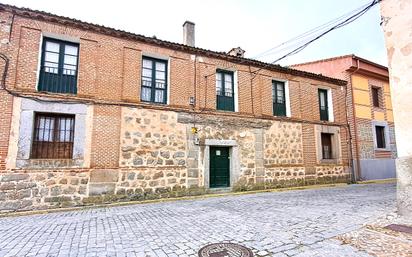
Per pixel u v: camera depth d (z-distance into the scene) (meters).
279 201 8.13
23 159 7.50
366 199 7.99
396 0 5.87
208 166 10.42
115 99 9.00
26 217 6.65
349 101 14.80
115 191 8.57
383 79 16.56
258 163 11.59
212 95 10.98
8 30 7.79
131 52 9.57
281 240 4.09
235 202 8.17
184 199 9.35
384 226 4.71
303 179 12.65
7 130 7.41
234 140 11.14
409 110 5.50
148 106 9.52
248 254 3.53
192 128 10.24
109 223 5.58
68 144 8.29
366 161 14.82
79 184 8.09
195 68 10.78
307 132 13.23
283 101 13.09
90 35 8.92
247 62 11.95
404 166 5.47
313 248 3.72
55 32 8.38
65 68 8.63
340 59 15.28
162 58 10.34
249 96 11.88
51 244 4.12
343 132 14.41
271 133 12.16
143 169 9.12
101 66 8.95
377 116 15.83
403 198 5.45
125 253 3.67
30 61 7.99
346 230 4.56
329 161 13.62
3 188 7.18
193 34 12.50
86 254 3.65
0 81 7.52
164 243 4.08
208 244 3.98
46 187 7.67
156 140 9.51
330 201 7.83
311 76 13.77
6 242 4.27
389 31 5.97
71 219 6.13
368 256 3.38
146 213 6.70
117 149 8.79
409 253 3.42
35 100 7.85
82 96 8.50
